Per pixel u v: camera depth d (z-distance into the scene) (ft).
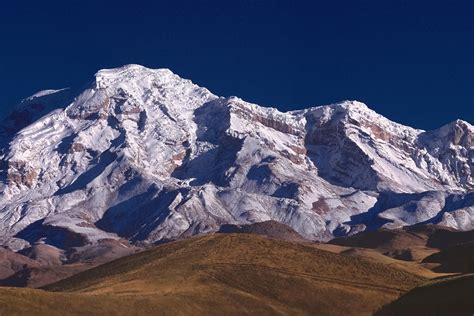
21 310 380.78
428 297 434.71
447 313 412.16
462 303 414.62
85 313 400.06
